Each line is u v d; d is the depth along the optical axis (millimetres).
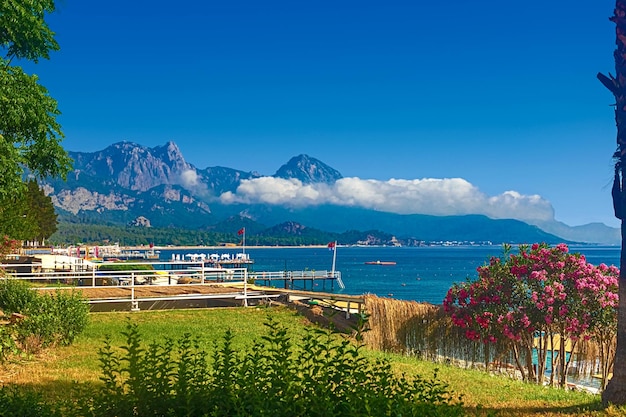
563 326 20234
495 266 21609
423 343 22484
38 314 16688
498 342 21359
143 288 31234
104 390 8703
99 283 38406
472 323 21344
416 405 7316
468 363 21922
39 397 9039
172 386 8648
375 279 129000
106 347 9453
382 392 7789
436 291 97188
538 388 15000
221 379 8219
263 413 7062
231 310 26078
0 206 25391
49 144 18031
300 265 186875
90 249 120250
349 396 7348
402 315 22922
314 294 29438
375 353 19516
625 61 11297
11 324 16125
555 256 20562
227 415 7414
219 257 124812
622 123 11352
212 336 19922
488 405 12039
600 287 19766
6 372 13227
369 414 6664
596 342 21000
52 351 15906
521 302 20828
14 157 15719
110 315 23547
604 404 11320
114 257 113000
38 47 17734
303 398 7477
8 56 17672
